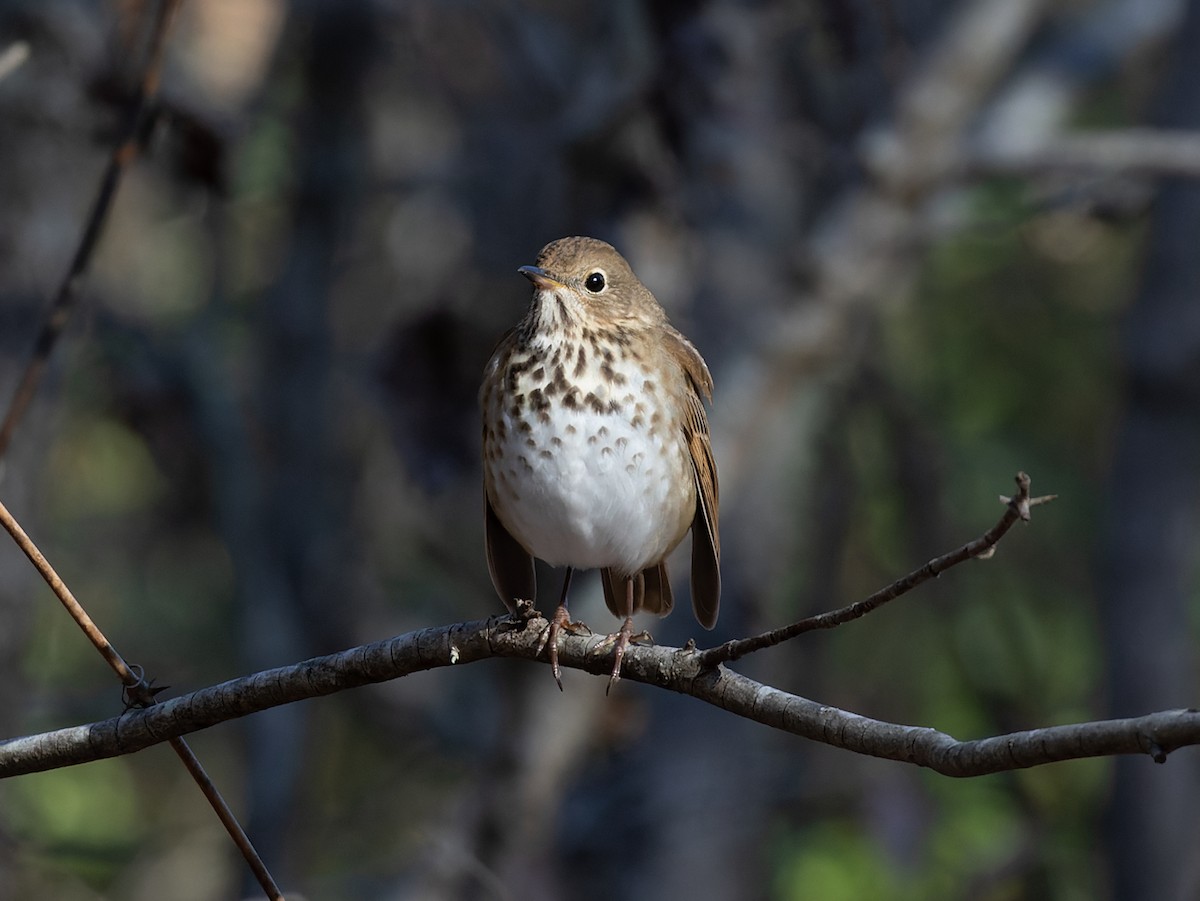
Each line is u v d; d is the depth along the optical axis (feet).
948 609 51.16
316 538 48.93
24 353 35.68
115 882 54.90
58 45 35.19
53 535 56.70
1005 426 54.75
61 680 56.24
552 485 26.55
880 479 53.98
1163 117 44.04
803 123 44.91
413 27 50.08
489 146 50.80
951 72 43.14
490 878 37.29
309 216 50.06
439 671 50.03
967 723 52.06
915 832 42.06
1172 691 39.55
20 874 45.91
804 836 48.80
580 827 42.55
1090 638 53.36
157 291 58.49
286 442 49.24
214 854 55.31
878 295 45.42
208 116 32.09
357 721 57.57
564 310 26.53
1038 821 46.19
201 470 52.19
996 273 55.26
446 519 55.83
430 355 40.88
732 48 39.40
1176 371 39.22
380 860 50.49
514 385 26.63
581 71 42.42
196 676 56.90
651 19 37.68
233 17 51.88
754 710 18.76
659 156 39.11
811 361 43.29
